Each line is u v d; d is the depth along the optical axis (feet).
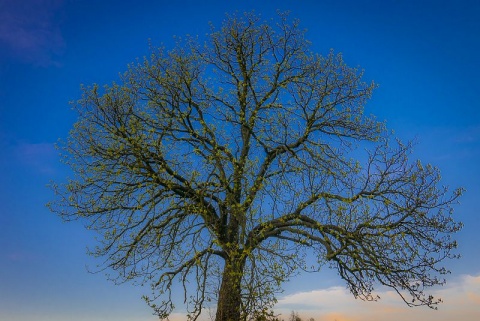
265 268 40.73
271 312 39.88
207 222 46.29
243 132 54.29
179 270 46.91
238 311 42.68
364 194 47.98
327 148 51.39
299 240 46.60
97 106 48.70
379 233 45.06
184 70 51.65
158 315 44.65
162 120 52.42
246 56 55.01
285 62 54.85
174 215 49.06
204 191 46.73
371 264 45.65
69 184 49.19
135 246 48.93
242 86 54.24
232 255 43.21
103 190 49.16
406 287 45.16
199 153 49.37
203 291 44.19
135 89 51.98
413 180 45.83
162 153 48.47
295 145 52.75
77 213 49.39
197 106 52.47
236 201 46.88
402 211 45.83
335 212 46.85
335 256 47.21
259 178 46.80
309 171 48.14
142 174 48.19
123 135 46.98
